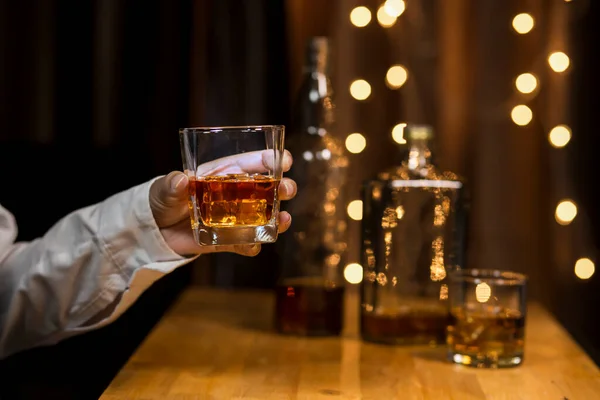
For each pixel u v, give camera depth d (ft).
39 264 3.94
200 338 4.21
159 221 3.80
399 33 5.99
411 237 4.14
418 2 6.01
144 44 6.23
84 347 5.47
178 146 6.24
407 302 4.13
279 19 6.07
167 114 6.23
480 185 6.05
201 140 3.35
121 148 6.11
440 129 6.03
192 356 3.93
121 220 3.81
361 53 6.01
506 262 6.06
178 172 3.62
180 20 6.20
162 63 6.22
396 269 4.14
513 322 3.82
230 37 6.14
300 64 6.04
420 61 6.02
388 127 6.01
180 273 6.24
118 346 5.75
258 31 6.10
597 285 6.03
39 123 6.19
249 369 3.76
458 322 3.85
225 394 3.49
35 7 6.18
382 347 4.10
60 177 5.42
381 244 4.14
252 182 3.34
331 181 4.34
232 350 4.02
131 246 3.82
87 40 6.24
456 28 6.01
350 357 3.94
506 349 3.81
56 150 5.49
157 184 3.75
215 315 4.65
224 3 6.15
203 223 3.35
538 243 6.05
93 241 3.85
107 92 6.25
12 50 6.15
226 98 6.15
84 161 5.58
